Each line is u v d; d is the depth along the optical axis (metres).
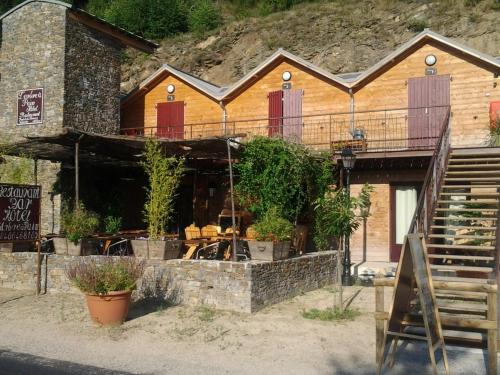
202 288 10.14
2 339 8.40
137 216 19.47
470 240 12.30
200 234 13.19
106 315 8.88
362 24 32.50
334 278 13.62
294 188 13.70
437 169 11.77
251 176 13.67
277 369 6.96
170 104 20.98
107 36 19.25
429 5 32.50
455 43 16.59
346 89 18.20
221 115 20.08
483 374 6.79
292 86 19.09
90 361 7.32
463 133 16.56
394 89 17.58
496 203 11.04
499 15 30.06
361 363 7.21
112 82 19.39
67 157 15.89
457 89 16.77
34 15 18.02
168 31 41.91
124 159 16.22
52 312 9.92
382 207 16.67
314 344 8.02
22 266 11.96
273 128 19.03
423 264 6.95
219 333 8.53
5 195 10.77
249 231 11.67
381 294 7.18
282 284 10.95
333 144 16.14
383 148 17.33
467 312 8.36
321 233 11.73
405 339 7.48
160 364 7.18
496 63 16.11
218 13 42.50
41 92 17.70
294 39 33.75
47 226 17.53
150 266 10.66
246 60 33.84
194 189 17.44
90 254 12.10
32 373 6.73
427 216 10.69
